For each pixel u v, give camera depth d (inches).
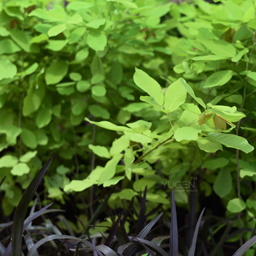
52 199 51.6
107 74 51.1
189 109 40.9
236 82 44.8
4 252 40.8
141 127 40.8
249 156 45.8
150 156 44.9
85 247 42.8
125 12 46.9
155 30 51.0
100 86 47.3
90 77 49.4
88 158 54.4
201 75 45.4
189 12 51.5
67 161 54.2
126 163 43.1
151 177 47.4
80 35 45.9
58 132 50.6
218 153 47.2
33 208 44.8
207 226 46.8
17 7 48.1
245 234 46.7
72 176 54.7
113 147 44.2
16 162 47.8
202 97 46.3
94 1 46.1
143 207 43.9
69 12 49.9
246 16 42.8
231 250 51.4
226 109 39.2
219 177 45.8
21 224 40.2
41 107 49.3
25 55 49.9
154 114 48.6
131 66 51.4
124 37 47.5
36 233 44.8
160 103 40.9
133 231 46.8
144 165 43.4
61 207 55.2
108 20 45.7
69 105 51.2
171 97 40.8
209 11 49.3
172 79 46.3
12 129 48.6
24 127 49.6
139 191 46.3
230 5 45.4
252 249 45.7
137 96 50.7
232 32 45.8
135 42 48.5
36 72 48.6
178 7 51.5
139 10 45.7
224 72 43.2
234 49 42.8
